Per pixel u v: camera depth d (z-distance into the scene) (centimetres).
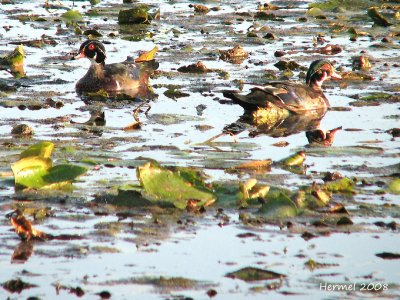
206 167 1498
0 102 2017
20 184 1355
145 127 1819
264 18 3262
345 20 3241
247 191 1333
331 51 2683
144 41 2817
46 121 1847
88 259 1109
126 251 1134
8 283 1034
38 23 3086
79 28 2952
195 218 1255
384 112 1994
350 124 1883
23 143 1636
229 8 3500
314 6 3484
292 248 1157
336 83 2288
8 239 1167
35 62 2481
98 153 1562
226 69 2430
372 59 2567
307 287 1044
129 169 1476
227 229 1216
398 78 2344
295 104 1998
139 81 2241
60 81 2278
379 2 3544
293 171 1488
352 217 1270
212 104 2062
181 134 1761
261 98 1988
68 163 1462
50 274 1066
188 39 2856
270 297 1016
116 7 3472
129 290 1024
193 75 2358
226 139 1744
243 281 1056
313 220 1255
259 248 1155
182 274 1070
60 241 1160
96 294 1013
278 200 1288
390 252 1146
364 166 1519
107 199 1312
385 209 1301
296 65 2442
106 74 2197
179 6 3534
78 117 1905
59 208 1284
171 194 1313
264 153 1623
